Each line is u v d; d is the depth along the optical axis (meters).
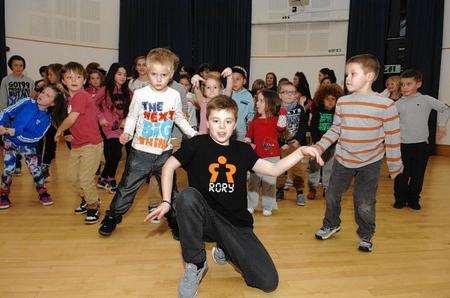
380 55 6.94
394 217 3.08
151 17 7.48
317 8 7.23
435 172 5.23
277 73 7.66
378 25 6.89
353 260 2.18
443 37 6.76
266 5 7.51
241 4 7.54
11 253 2.14
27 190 3.51
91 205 2.70
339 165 2.36
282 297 1.75
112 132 3.53
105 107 3.51
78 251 2.20
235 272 2.00
